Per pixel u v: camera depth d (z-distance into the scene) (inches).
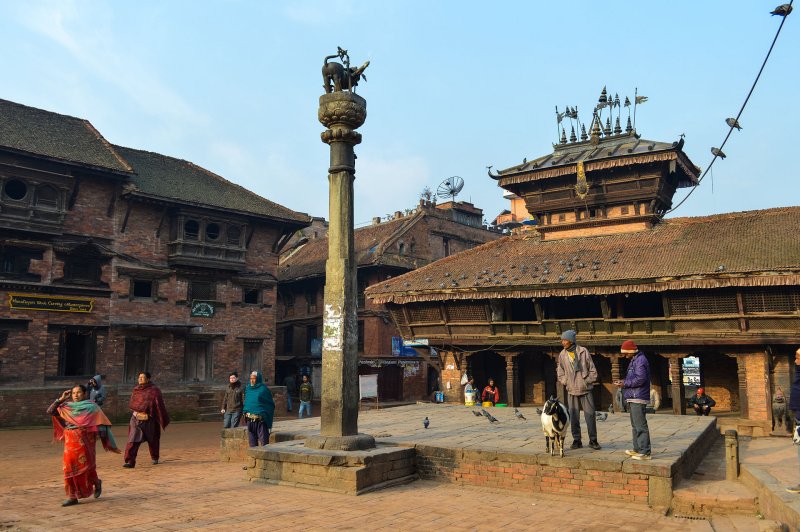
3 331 1063.0
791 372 914.1
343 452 424.8
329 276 464.4
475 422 641.0
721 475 445.1
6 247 1082.7
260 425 526.9
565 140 1352.1
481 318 1146.7
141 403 535.8
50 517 313.6
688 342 960.3
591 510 370.0
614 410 1021.2
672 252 1024.2
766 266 865.5
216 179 1542.8
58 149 1147.3
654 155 1118.4
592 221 1207.6
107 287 1204.5
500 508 366.6
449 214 2064.5
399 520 326.6
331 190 473.4
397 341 1717.5
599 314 1138.7
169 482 436.1
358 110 471.5
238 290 1413.6
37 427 1026.7
